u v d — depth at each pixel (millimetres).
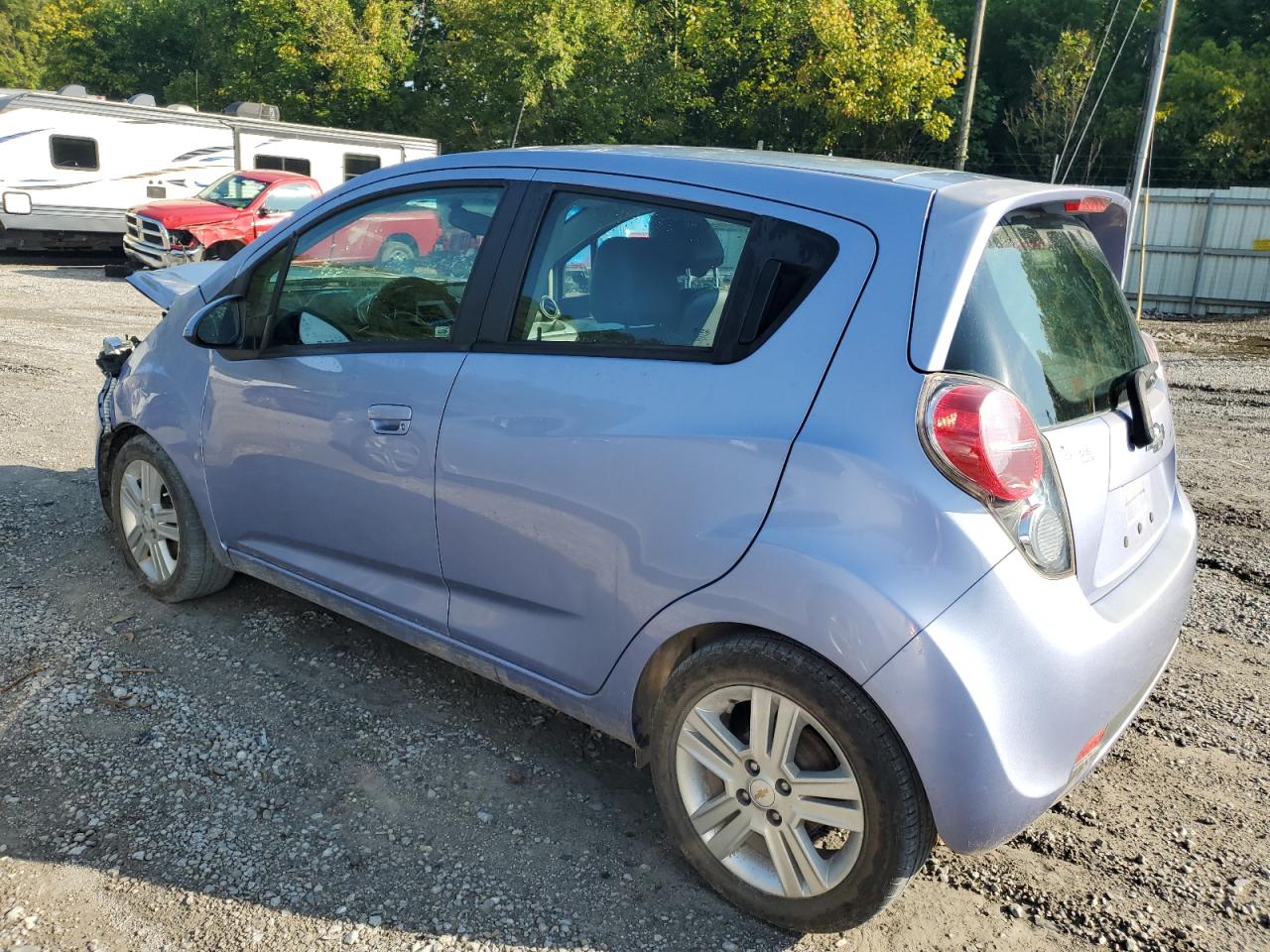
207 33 33031
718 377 2398
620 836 2795
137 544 4039
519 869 2641
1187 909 2570
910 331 2197
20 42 47812
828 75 25766
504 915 2477
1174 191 19250
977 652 2090
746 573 2289
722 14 28891
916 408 2146
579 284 2699
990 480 2107
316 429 3203
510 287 2826
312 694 3418
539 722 3336
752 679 2336
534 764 3107
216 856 2623
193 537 3797
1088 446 2389
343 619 3967
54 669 3475
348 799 2881
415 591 3092
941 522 2104
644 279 2586
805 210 2404
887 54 25047
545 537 2674
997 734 2105
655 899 2559
